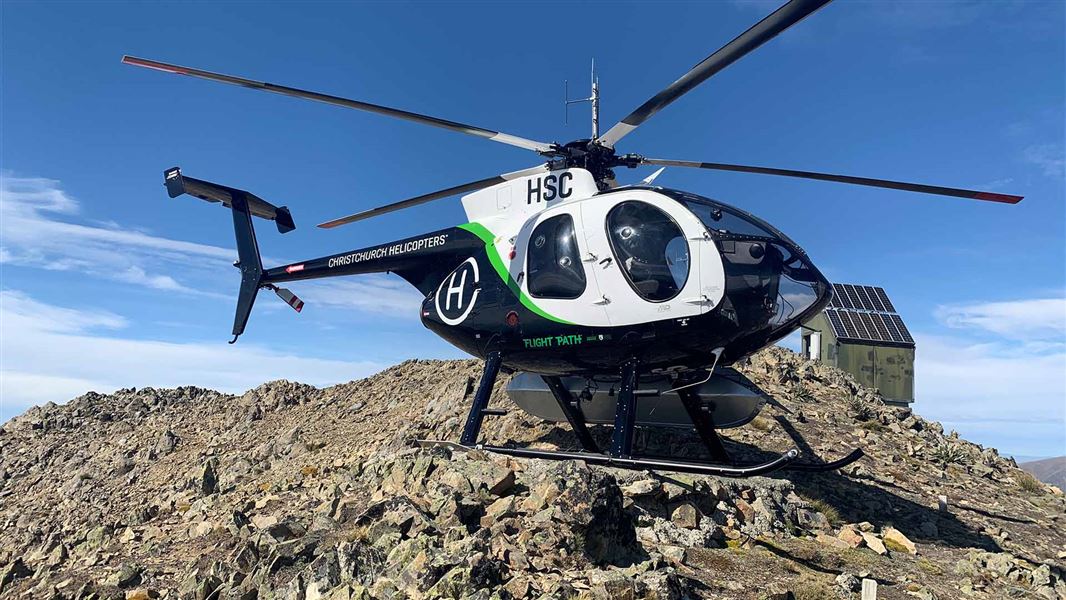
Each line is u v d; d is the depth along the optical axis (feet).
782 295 29.76
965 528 34.65
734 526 28.22
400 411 61.98
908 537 32.42
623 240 31.17
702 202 30.78
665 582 19.22
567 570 20.70
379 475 29.58
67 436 82.89
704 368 33.19
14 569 31.24
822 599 21.54
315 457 55.52
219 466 58.44
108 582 26.02
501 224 36.58
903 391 66.03
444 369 72.38
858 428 48.57
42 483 71.31
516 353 35.29
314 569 21.31
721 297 28.91
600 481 23.47
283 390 80.48
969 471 45.73
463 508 23.27
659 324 30.17
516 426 46.57
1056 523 37.68
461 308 36.88
